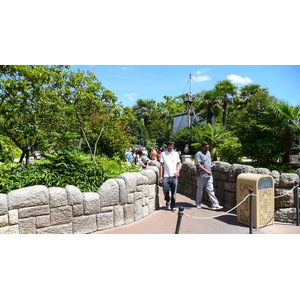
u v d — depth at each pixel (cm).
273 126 1448
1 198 440
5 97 822
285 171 1377
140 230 547
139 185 623
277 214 607
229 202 707
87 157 747
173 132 4066
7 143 1145
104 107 1157
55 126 1060
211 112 3381
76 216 512
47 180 614
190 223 599
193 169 883
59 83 1041
